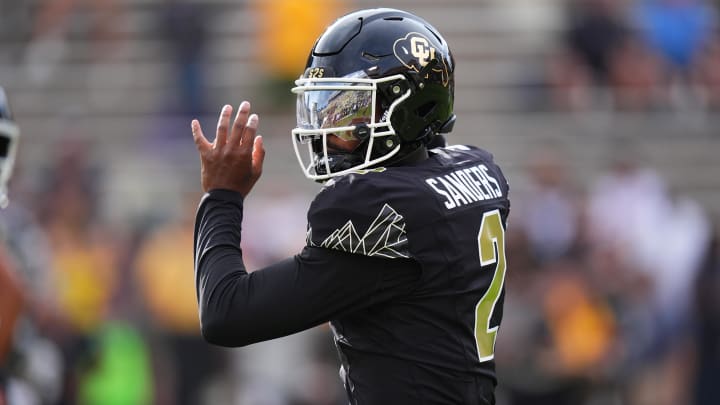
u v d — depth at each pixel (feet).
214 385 83.41
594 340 80.43
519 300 80.69
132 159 102.99
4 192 42.93
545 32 113.39
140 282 85.81
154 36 113.91
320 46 31.12
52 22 115.14
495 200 31.71
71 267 85.10
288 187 92.84
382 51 30.45
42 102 111.55
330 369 81.56
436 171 30.81
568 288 81.35
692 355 82.64
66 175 93.04
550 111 106.22
